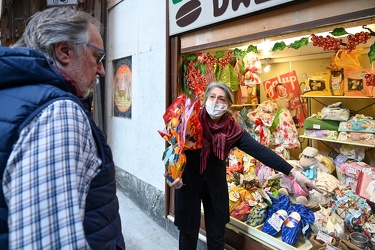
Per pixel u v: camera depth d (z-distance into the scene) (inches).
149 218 114.6
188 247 67.9
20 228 20.2
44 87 25.6
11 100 24.2
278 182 82.3
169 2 94.3
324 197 73.6
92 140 26.8
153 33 112.3
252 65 88.3
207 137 62.3
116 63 151.7
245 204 79.1
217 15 75.8
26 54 25.9
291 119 91.5
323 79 83.7
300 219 69.3
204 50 89.0
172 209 100.3
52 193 21.2
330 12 54.2
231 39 75.3
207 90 64.6
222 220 66.0
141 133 123.7
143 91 121.3
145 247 91.3
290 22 61.1
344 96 77.9
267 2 62.7
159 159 110.0
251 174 88.5
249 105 99.7
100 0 158.7
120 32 142.9
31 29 30.2
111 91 157.4
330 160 81.7
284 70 97.3
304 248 65.9
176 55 95.4
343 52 76.4
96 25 34.3
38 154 21.7
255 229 73.0
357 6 50.2
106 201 27.6
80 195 23.6
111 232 27.9
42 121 22.9
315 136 82.7
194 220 66.4
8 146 22.4
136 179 127.4
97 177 26.8
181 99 65.0
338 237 61.9
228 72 90.4
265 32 66.2
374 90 71.6
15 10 189.2
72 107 25.0
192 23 85.0
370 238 60.1
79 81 31.1
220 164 64.6
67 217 21.2
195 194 65.4
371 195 65.6
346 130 76.1
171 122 62.9
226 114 65.2
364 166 71.7
